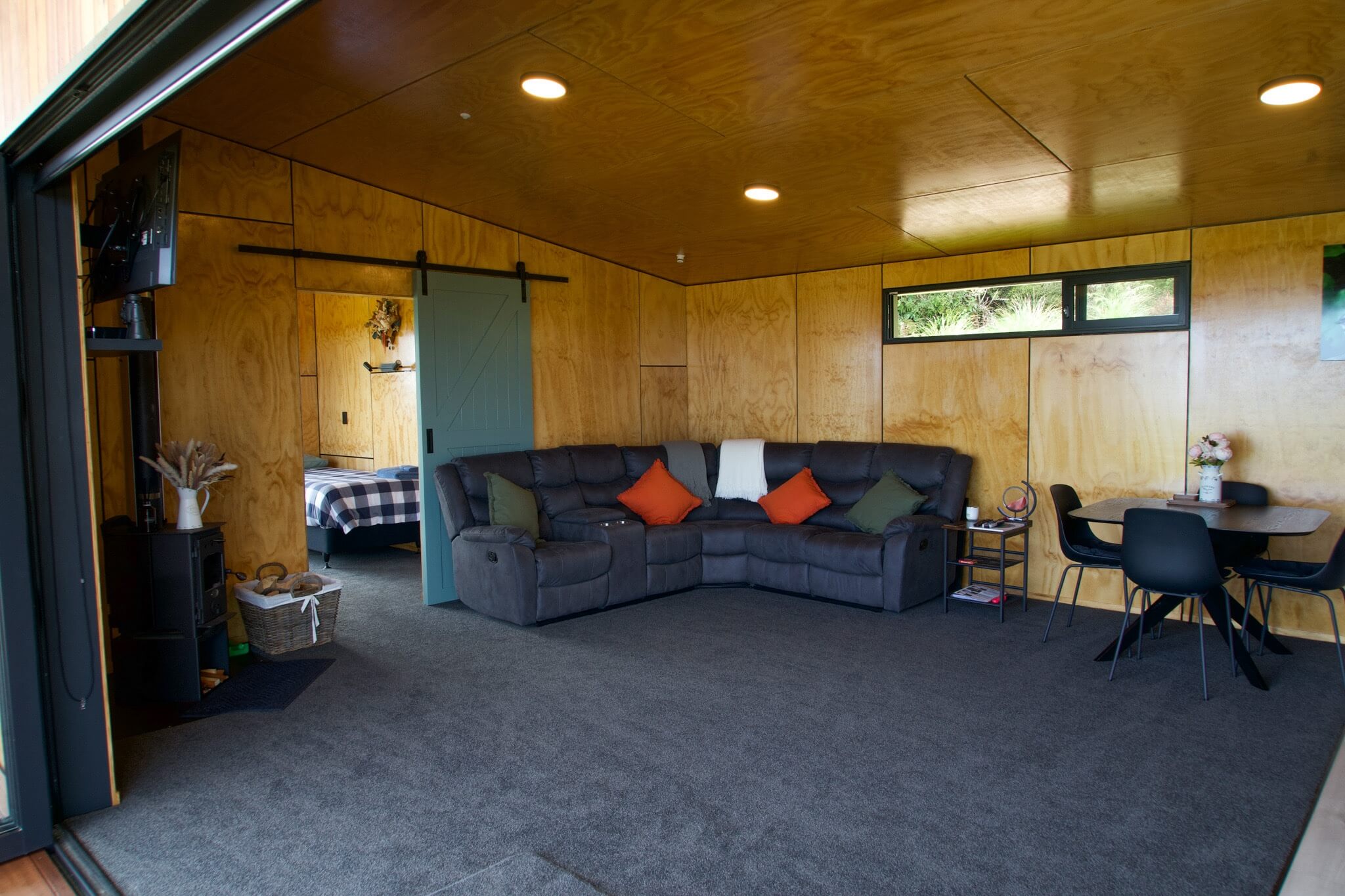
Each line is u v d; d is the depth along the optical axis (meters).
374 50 2.93
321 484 6.66
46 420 2.51
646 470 5.95
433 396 5.12
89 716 2.59
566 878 2.16
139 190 2.89
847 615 4.83
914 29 2.53
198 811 2.59
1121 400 4.86
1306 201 4.05
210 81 3.31
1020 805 2.56
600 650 4.20
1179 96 2.88
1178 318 4.65
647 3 2.48
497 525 4.88
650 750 2.99
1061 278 5.06
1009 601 5.09
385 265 4.81
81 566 2.58
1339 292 4.18
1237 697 3.47
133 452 3.57
